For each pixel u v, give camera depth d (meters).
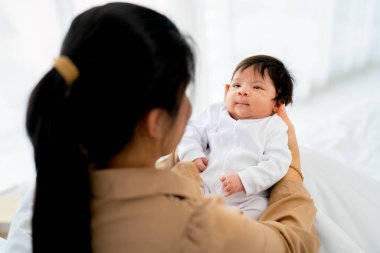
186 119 0.52
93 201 0.48
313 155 1.11
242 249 0.49
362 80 2.83
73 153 0.43
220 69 2.16
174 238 0.45
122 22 0.41
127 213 0.46
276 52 2.38
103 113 0.42
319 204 0.98
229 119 1.00
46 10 1.39
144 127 0.45
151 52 0.41
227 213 0.48
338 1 2.54
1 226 1.10
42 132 0.43
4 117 1.51
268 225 0.61
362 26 2.81
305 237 0.64
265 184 0.83
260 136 0.93
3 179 1.50
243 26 2.20
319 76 2.67
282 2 2.26
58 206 0.44
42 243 0.46
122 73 0.41
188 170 0.61
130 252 0.46
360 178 1.07
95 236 0.47
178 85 0.45
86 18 0.43
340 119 1.73
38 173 0.44
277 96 1.01
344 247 0.82
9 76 1.43
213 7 2.02
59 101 0.41
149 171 0.48
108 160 0.48
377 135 1.53
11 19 1.35
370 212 0.97
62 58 0.42
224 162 0.91
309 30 2.46
